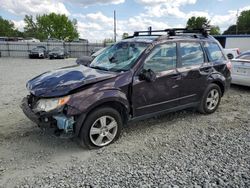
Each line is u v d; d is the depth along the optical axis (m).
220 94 5.84
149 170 3.34
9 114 5.57
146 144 4.16
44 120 3.65
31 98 4.04
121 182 3.06
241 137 4.48
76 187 2.96
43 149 3.93
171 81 4.66
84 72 4.22
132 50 4.59
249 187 2.99
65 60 28.48
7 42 34.47
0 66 18.75
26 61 25.73
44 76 4.26
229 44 24.66
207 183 3.05
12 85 9.45
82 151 3.88
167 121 5.26
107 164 3.51
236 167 3.42
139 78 4.23
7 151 3.83
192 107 5.45
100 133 3.96
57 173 3.27
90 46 38.12
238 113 5.90
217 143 4.21
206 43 5.48
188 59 5.03
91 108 3.72
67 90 3.62
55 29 90.25
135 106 4.27
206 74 5.33
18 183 3.04
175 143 4.21
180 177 3.17
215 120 5.39
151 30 5.54
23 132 4.54
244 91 8.30
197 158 3.67
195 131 4.75
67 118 3.59
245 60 8.14
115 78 4.01
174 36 4.93
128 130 4.74
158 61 4.53
